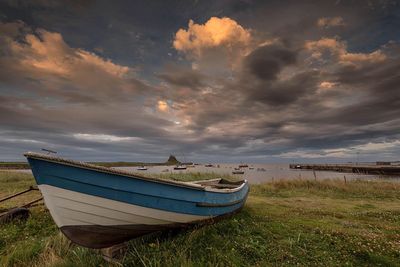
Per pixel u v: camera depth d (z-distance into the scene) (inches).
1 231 258.5
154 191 188.9
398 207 430.3
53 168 155.9
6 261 191.2
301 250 199.8
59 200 161.2
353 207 426.0
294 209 388.5
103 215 173.6
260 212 358.6
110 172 167.6
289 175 1915.6
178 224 215.6
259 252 194.2
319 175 2026.3
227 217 284.7
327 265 175.3
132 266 177.6
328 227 268.5
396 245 206.1
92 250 202.2
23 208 302.8
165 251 189.6
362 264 177.0
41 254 200.1
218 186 418.9
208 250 196.9
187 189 213.0
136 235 199.8
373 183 788.6
